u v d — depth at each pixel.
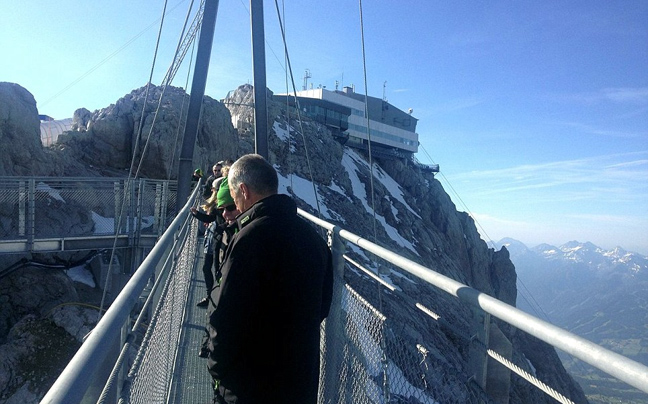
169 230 3.69
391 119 90.69
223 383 2.19
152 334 2.41
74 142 31.52
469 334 2.07
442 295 30.59
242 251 2.14
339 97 79.06
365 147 80.88
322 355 4.12
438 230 71.12
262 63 15.13
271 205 2.32
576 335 1.36
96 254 20.78
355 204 57.50
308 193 51.56
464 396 1.98
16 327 14.89
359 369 3.07
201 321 6.64
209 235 6.62
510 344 1.92
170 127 33.31
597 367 1.25
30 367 13.62
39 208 15.88
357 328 3.20
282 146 55.38
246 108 61.34
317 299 2.23
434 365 2.12
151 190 19.17
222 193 3.80
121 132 32.59
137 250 17.47
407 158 91.00
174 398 4.46
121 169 32.56
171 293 3.65
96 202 17.61
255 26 15.21
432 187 81.38
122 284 17.25
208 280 6.27
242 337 2.11
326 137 67.31
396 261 2.72
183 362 5.28
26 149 24.25
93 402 1.46
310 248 2.26
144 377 2.18
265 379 2.14
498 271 76.06
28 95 25.11
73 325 15.20
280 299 2.14
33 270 18.91
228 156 40.41
